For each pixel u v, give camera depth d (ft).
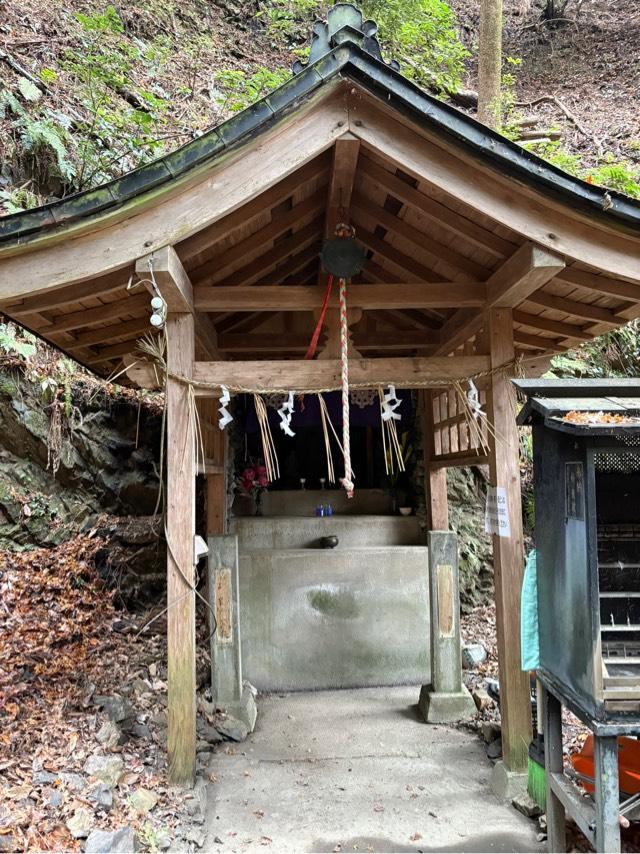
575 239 8.95
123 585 16.61
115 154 20.33
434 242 10.95
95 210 8.26
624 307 11.19
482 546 20.45
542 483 8.75
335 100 8.60
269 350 15.72
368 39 8.71
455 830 9.09
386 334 15.08
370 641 16.43
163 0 30.76
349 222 11.65
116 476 18.28
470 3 42.55
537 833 8.98
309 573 16.51
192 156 8.24
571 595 7.60
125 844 7.46
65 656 13.23
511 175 8.48
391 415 10.37
